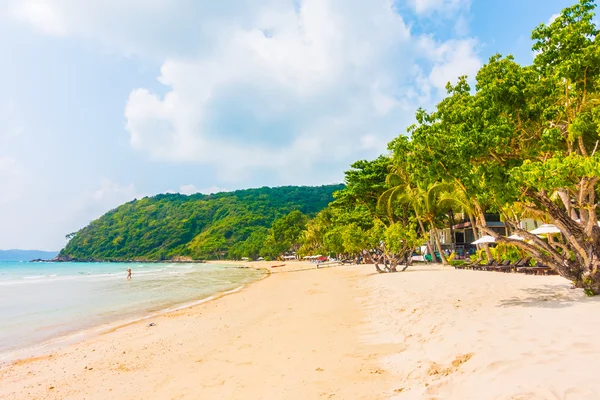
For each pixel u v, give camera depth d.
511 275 16.17
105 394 6.20
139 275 50.78
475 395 3.86
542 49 9.62
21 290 27.72
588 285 8.45
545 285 11.39
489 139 8.25
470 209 26.39
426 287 13.83
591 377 3.51
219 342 9.17
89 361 8.47
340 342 7.85
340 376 5.72
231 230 166.75
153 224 195.50
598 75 8.36
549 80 8.90
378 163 34.91
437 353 5.78
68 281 38.78
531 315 6.86
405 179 32.69
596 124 8.59
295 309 13.48
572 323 5.79
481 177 9.13
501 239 9.43
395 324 8.79
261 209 182.88
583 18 8.74
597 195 12.39
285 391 5.34
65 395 6.35
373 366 6.02
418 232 40.28
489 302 9.15
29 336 11.70
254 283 30.75
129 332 11.60
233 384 5.93
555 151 8.71
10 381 7.28
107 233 197.25
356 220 41.28
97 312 16.33
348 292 17.42
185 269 76.69
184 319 13.38
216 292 24.36
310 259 84.38
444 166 9.23
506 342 5.30
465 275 17.19
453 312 8.46
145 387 6.34
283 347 7.89
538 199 8.89
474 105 9.04
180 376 6.71
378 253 39.81
